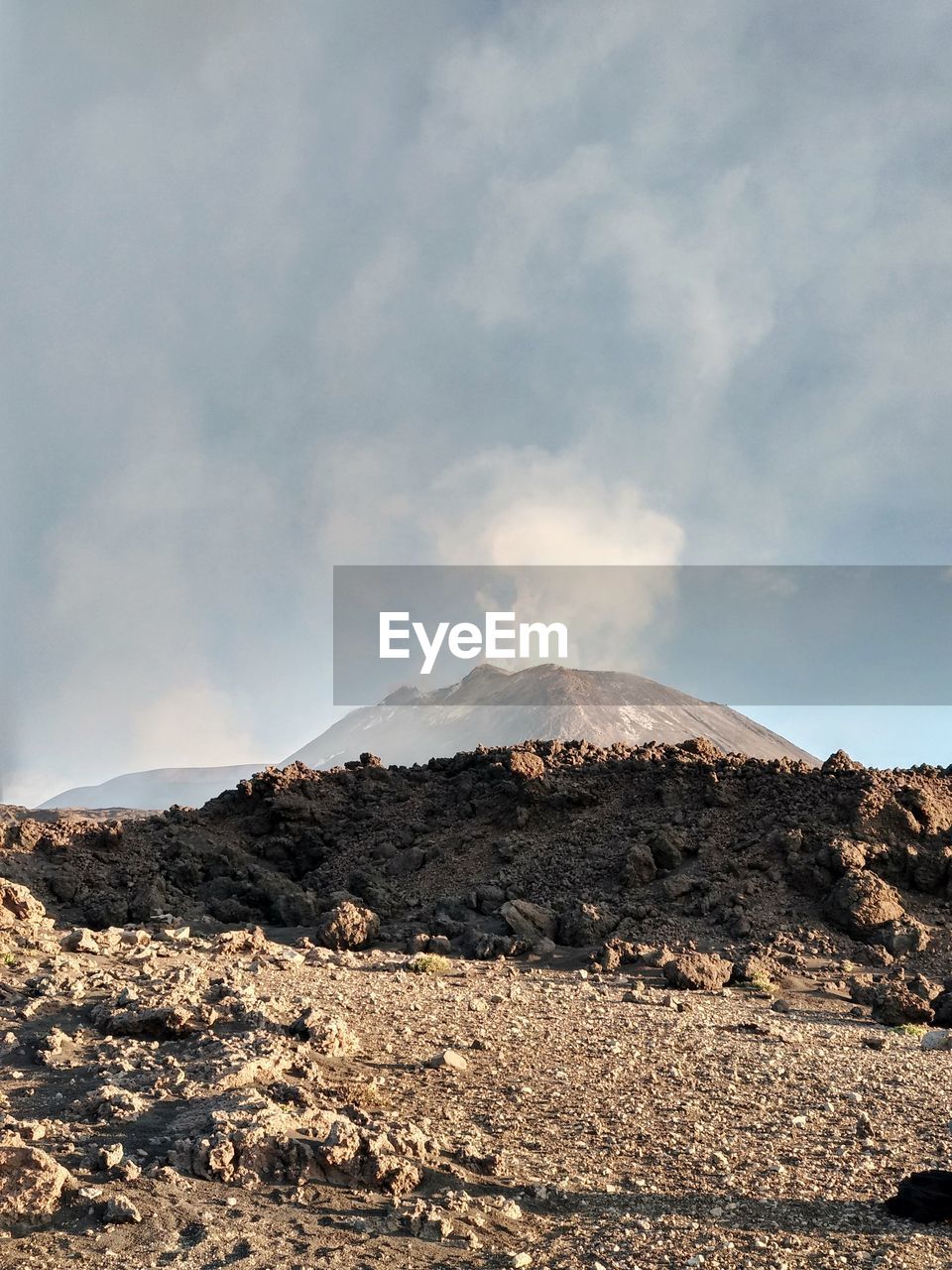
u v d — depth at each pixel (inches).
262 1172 550.6
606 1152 655.1
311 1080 705.0
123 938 1277.1
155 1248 471.8
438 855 2069.4
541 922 1731.1
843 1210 584.4
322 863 2135.8
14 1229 480.1
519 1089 765.3
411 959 1412.4
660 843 1892.2
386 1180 557.0
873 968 1577.3
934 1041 1139.3
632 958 1587.1
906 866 1785.2
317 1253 480.1
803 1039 1111.6
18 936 1172.5
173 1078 666.2
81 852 2022.6
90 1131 589.0
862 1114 780.0
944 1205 572.1
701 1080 847.7
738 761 2198.6
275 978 1105.4
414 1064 805.9
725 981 1471.5
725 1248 523.5
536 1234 528.4
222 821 2290.8
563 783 2167.8
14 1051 741.3
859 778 1964.8
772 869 1807.3
